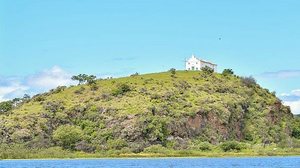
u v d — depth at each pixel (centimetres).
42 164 19562
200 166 17212
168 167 16900
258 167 16450
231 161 19788
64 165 18812
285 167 16362
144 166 17550
